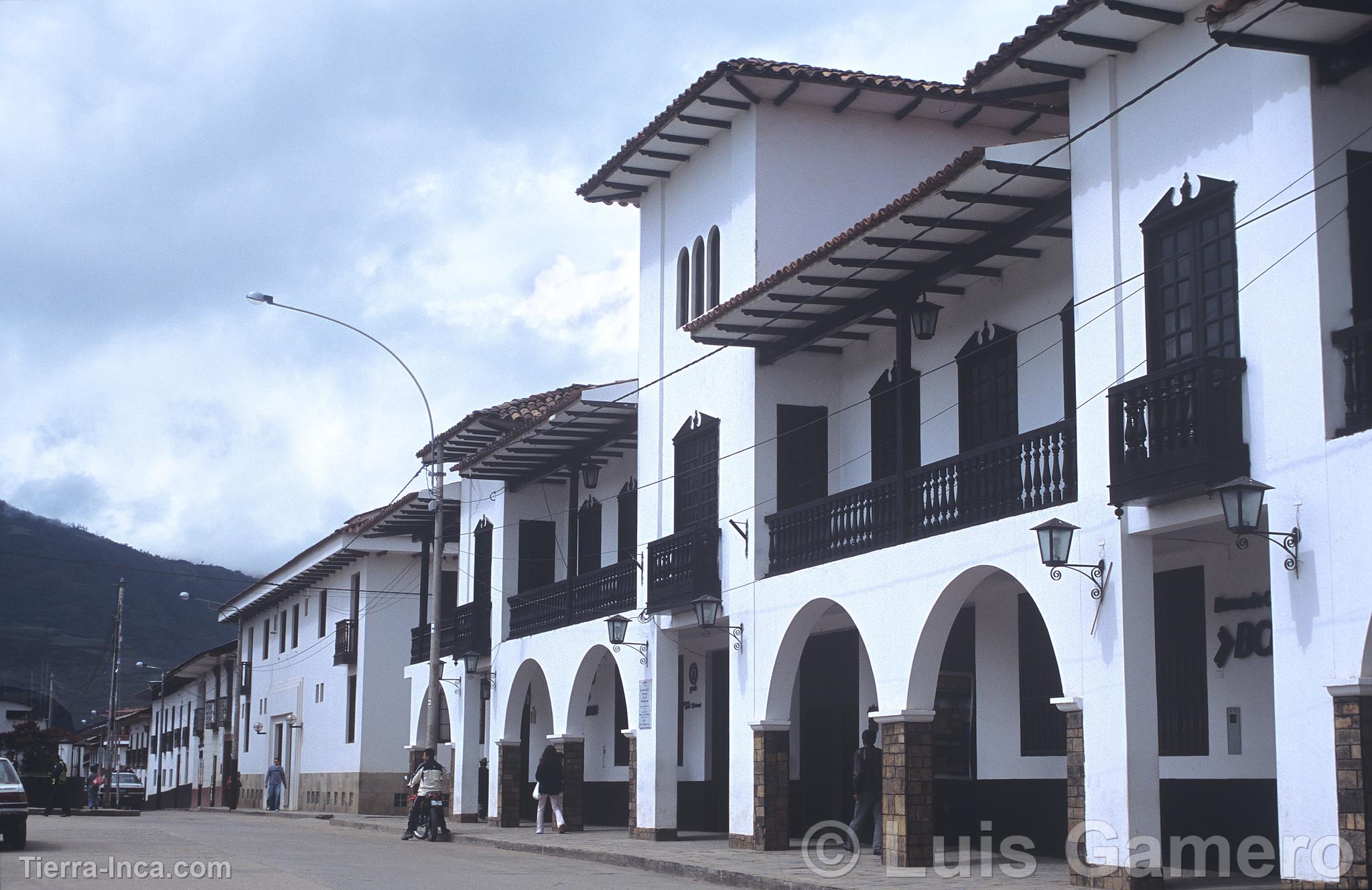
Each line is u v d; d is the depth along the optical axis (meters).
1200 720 15.05
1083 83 14.21
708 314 18.89
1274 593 11.55
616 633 22.75
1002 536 14.62
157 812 46.56
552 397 27.83
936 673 15.95
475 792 30.62
